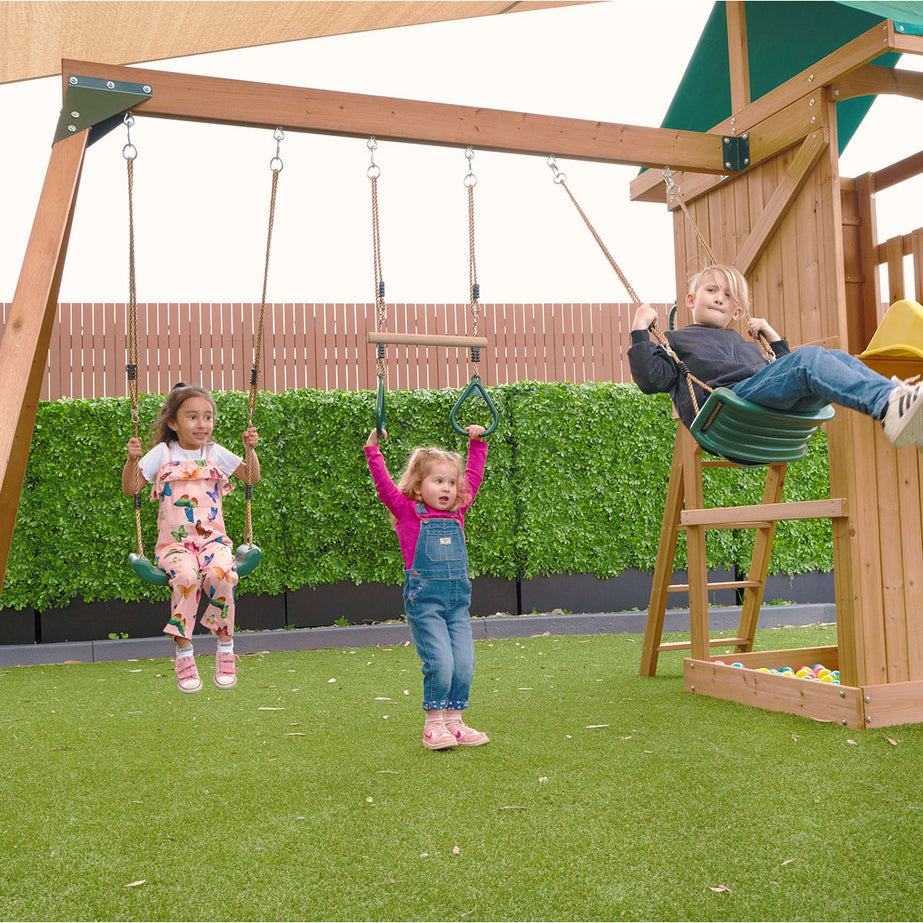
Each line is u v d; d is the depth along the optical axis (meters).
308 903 2.28
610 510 8.51
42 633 7.60
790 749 3.67
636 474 8.59
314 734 4.22
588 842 2.64
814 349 3.45
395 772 3.49
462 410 8.33
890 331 4.49
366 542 8.09
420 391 8.32
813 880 2.31
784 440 3.86
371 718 4.57
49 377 10.98
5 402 3.44
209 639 7.47
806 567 8.73
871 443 4.36
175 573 3.71
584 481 8.52
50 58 5.05
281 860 2.58
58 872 2.54
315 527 8.05
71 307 11.12
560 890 2.30
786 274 5.03
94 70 4.08
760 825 2.73
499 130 4.74
